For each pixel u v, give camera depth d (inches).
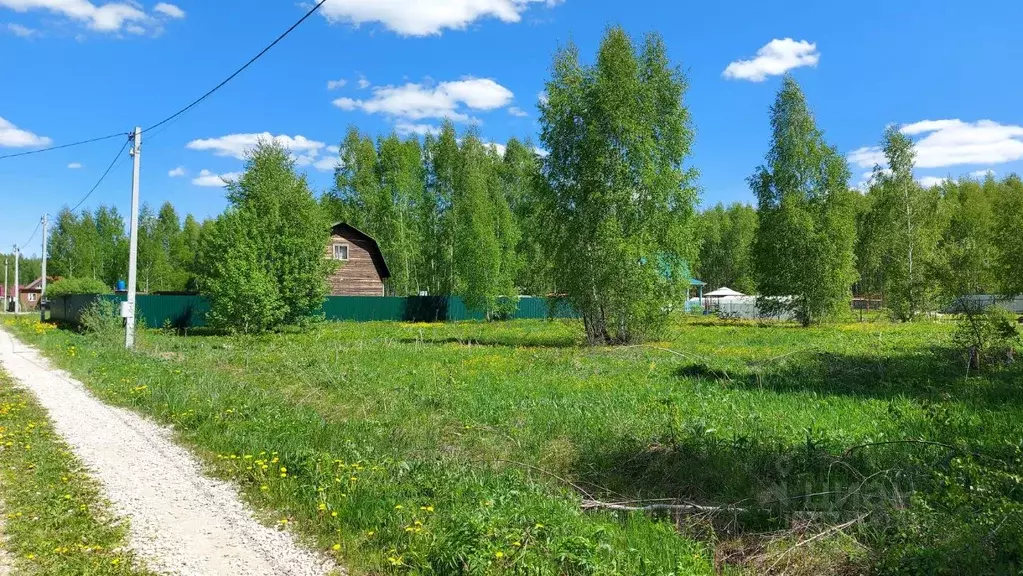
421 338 1025.5
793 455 253.6
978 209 2239.2
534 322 1631.4
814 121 1464.1
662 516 221.0
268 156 1133.1
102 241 3102.9
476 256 1711.4
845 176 1438.2
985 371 496.7
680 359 659.4
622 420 341.4
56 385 509.0
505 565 165.5
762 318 1852.9
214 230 1107.3
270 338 920.3
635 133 901.2
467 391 466.0
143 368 575.5
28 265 4239.7
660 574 164.1
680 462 260.8
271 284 1056.8
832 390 445.4
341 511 215.0
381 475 249.1
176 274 3245.6
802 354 616.1
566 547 170.9
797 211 1409.9
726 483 236.8
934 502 194.2
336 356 676.7
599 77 920.9
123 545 191.3
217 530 205.5
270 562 182.2
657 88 950.4
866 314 1786.4
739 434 299.3
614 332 940.6
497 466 275.4
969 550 157.0
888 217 1753.2
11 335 1133.7
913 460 237.9
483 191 1857.8
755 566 179.2
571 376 550.9
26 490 238.4
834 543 180.7
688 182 946.7
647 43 954.7
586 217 930.1
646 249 900.0
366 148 2148.1
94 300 1182.9
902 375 489.1
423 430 338.3
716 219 3326.8
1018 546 154.8
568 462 278.8
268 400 423.5
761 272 1513.3
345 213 2129.7
